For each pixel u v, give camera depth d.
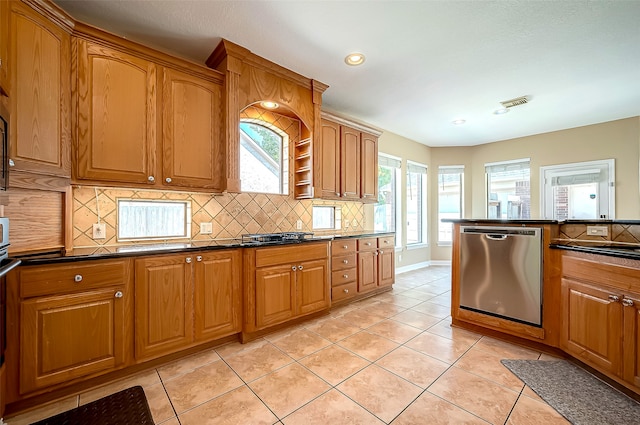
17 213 1.63
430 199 5.74
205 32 2.18
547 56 2.52
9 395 1.41
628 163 3.97
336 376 1.82
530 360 2.03
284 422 1.42
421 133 4.90
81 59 1.77
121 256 1.75
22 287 1.45
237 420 1.44
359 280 3.39
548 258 2.11
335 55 2.50
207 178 2.32
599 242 2.02
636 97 3.34
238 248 2.30
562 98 3.39
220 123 2.39
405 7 1.91
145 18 2.01
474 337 2.41
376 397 1.61
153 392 1.66
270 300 2.43
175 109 2.15
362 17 2.01
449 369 1.91
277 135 3.27
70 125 1.73
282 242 2.52
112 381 1.76
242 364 1.97
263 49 2.40
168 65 2.12
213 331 2.15
